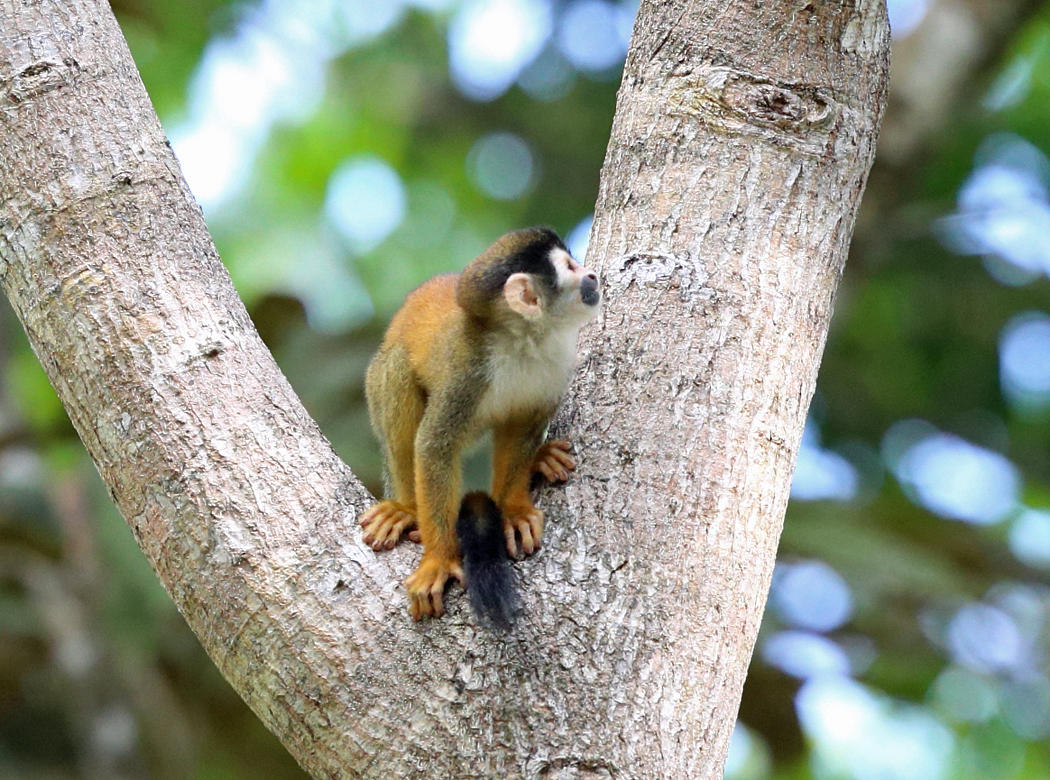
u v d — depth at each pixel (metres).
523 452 10.77
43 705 20.48
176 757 19.91
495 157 28.16
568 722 7.65
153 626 19.05
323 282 26.17
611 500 8.55
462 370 10.65
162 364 8.56
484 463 13.62
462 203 28.38
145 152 9.13
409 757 7.71
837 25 9.89
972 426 26.28
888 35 10.12
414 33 27.77
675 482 8.60
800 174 9.67
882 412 26.12
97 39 9.36
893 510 21.30
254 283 25.64
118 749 19.27
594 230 10.21
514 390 10.62
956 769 23.45
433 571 8.34
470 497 8.74
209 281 9.00
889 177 22.16
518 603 8.05
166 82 25.83
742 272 9.37
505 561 8.26
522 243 10.60
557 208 27.33
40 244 8.77
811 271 9.52
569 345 10.34
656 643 8.02
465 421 10.63
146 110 9.34
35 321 8.80
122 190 8.92
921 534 21.28
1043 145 26.33
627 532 8.39
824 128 9.73
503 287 10.36
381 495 17.86
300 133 28.64
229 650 8.21
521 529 8.59
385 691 7.89
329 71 27.55
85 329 8.62
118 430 8.50
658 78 10.14
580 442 8.99
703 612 8.26
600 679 7.80
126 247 8.80
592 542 8.36
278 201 27.38
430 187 28.66
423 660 7.96
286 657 8.05
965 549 21.39
